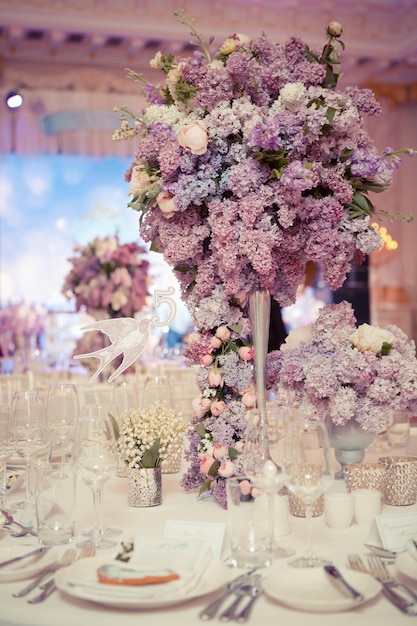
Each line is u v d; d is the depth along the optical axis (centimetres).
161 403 229
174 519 199
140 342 238
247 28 975
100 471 174
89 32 955
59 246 1066
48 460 193
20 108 1038
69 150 1059
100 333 523
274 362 229
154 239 234
